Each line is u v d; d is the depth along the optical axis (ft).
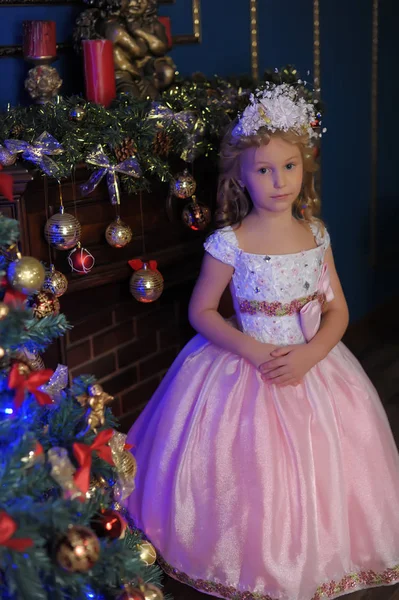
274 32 10.25
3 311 4.39
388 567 6.42
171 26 8.74
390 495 6.57
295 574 6.03
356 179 12.30
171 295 8.82
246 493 6.20
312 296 6.88
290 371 6.44
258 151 6.62
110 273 7.47
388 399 9.90
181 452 6.45
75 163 6.64
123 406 8.46
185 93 7.61
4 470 4.17
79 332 7.67
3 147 6.21
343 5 11.37
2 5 7.04
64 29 7.70
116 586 4.83
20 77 7.39
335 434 6.38
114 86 7.27
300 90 7.27
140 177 7.30
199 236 8.63
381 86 12.58
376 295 13.28
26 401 4.79
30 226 6.61
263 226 6.86
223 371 6.70
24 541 3.93
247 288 6.80
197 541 6.34
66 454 4.57
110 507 5.38
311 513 6.12
